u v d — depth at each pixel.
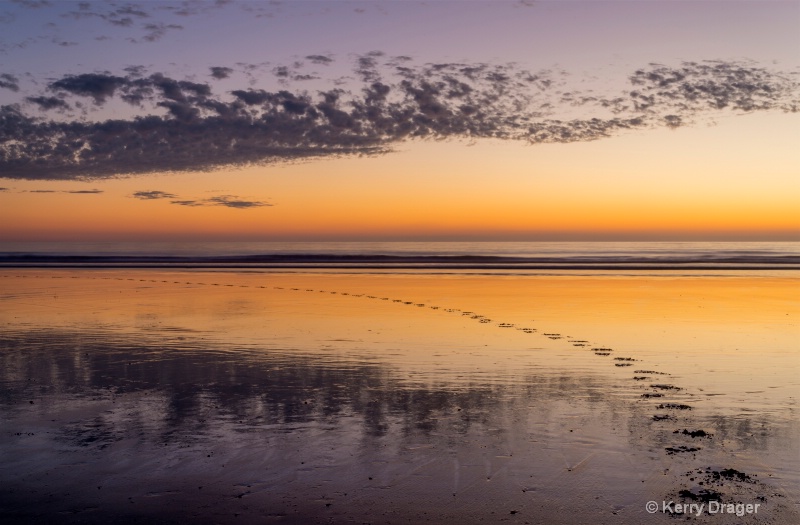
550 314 23.12
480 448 9.38
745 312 23.55
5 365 14.80
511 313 23.45
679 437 9.77
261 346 17.03
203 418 10.80
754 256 72.00
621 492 7.95
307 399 11.91
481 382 13.12
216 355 15.85
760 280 38.06
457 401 11.75
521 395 12.12
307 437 9.86
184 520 7.33
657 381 13.15
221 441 9.70
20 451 9.31
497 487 8.11
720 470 8.55
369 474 8.50
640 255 77.19
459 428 10.24
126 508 7.62
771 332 19.11
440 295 29.97
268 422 10.59
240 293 31.16
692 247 127.62
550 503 7.68
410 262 62.31
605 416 10.80
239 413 11.08
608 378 13.40
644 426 10.28
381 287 34.34
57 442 9.67
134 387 12.80
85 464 8.85
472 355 15.81
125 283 37.41
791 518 7.28
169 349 16.64
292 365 14.73
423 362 14.99
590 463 8.81
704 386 12.73
